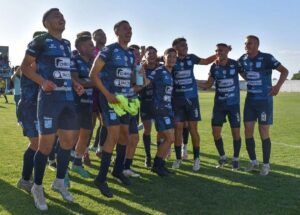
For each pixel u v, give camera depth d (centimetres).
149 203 554
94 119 820
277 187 645
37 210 512
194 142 765
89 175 694
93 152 924
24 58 500
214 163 829
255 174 735
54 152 728
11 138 1114
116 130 584
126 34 592
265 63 735
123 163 651
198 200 571
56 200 555
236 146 775
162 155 713
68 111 531
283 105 2744
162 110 702
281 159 872
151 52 790
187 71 768
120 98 573
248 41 739
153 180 681
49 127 509
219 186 647
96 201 557
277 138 1185
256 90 743
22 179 591
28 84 573
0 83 2617
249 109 754
